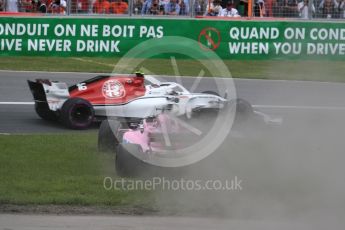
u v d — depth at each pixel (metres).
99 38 89.94
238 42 91.12
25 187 30.44
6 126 48.72
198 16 93.75
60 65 83.56
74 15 92.62
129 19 89.94
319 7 94.25
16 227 24.80
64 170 34.28
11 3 92.25
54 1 93.31
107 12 93.94
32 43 88.94
